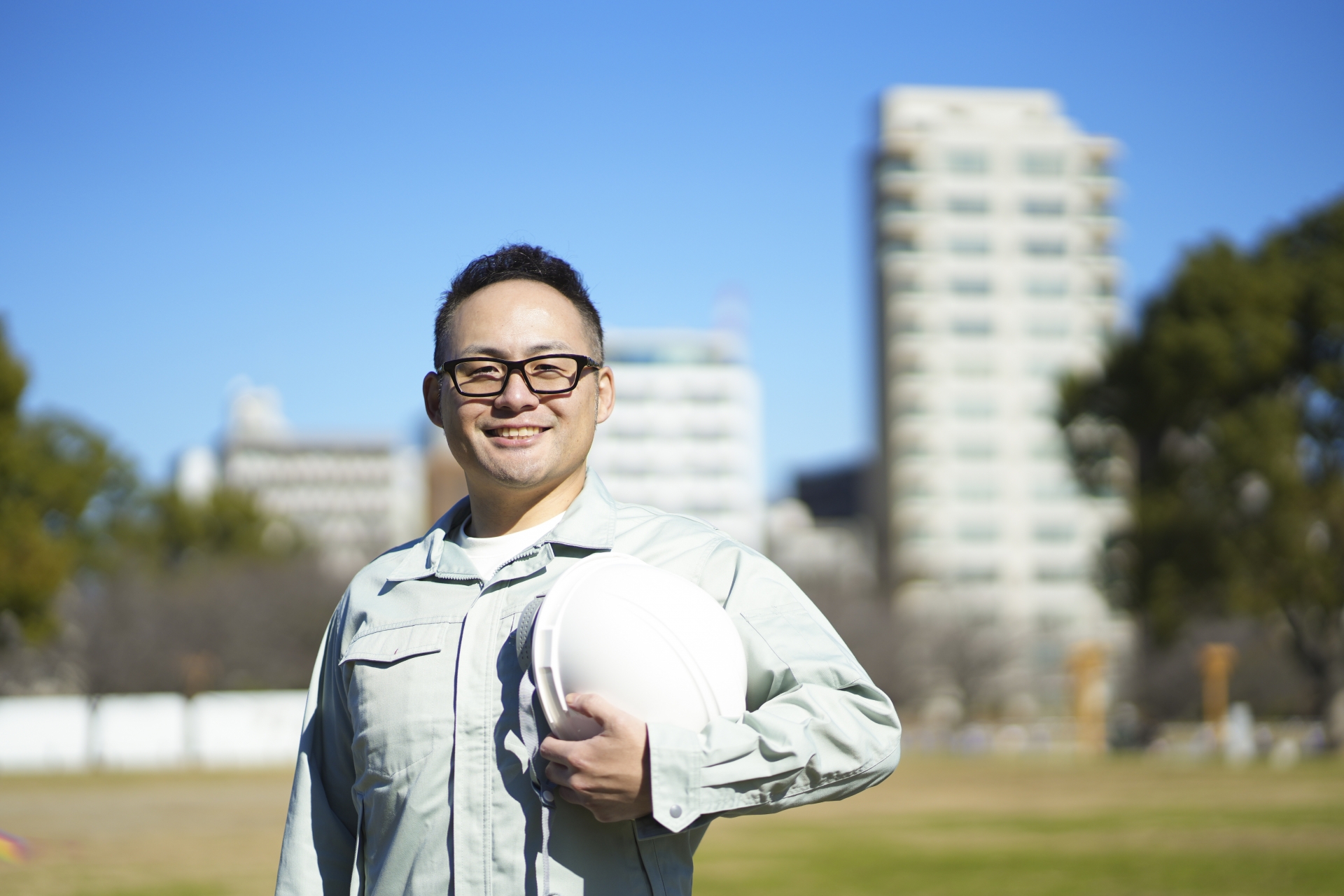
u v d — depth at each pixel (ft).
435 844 7.20
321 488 510.58
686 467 400.47
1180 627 140.87
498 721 7.25
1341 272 133.08
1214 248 140.36
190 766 161.99
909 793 90.79
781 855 49.37
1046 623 264.52
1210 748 161.48
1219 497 132.98
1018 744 197.98
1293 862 43.11
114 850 54.49
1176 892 36.37
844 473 525.34
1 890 40.55
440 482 393.70
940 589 261.24
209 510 249.96
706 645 6.99
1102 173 343.67
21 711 171.83
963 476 333.42
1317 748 142.61
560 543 7.70
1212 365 134.10
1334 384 133.18
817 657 7.25
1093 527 335.26
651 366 403.34
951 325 336.70
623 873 7.06
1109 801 77.82
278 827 67.62
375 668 7.63
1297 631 138.21
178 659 186.50
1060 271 340.18
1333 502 129.18
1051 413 155.74
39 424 169.17
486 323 7.90
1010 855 47.98
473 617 7.55
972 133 340.39
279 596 203.51
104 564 208.03
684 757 6.57
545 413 7.83
